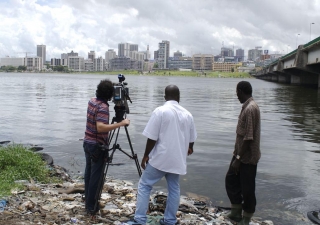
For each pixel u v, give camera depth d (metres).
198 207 6.87
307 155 11.79
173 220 5.39
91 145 5.58
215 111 25.88
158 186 8.20
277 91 55.88
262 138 14.91
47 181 7.88
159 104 30.28
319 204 7.39
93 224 5.46
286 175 9.37
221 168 9.92
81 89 55.56
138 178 8.82
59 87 61.59
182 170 5.23
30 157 8.82
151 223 5.52
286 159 11.16
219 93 51.00
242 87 5.71
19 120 19.14
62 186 7.52
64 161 10.48
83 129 16.25
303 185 8.56
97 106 5.53
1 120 19.03
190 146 5.52
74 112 23.30
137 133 15.18
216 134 15.57
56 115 21.58
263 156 11.50
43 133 15.08
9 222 5.25
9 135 14.50
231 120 20.70
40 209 5.94
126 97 5.83
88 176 5.88
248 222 5.92
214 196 7.73
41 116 21.00
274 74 124.31
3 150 8.76
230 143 13.52
